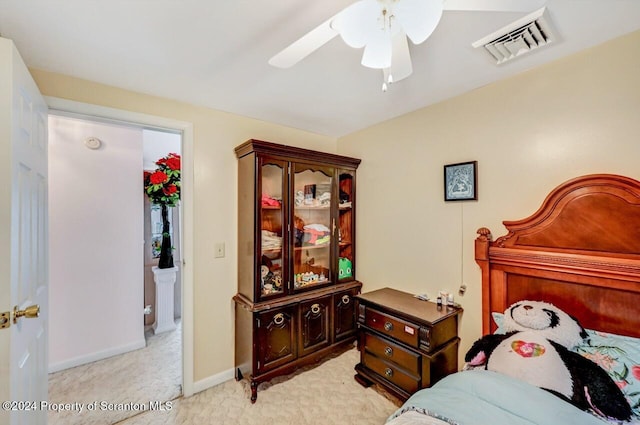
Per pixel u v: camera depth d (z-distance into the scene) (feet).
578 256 4.72
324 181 8.35
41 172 4.78
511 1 2.79
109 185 8.55
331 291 7.95
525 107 5.50
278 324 6.88
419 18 3.03
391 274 8.05
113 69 5.31
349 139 9.46
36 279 4.48
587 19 4.04
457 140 6.55
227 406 6.35
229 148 7.50
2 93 3.35
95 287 8.32
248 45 4.57
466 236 6.40
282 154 7.18
